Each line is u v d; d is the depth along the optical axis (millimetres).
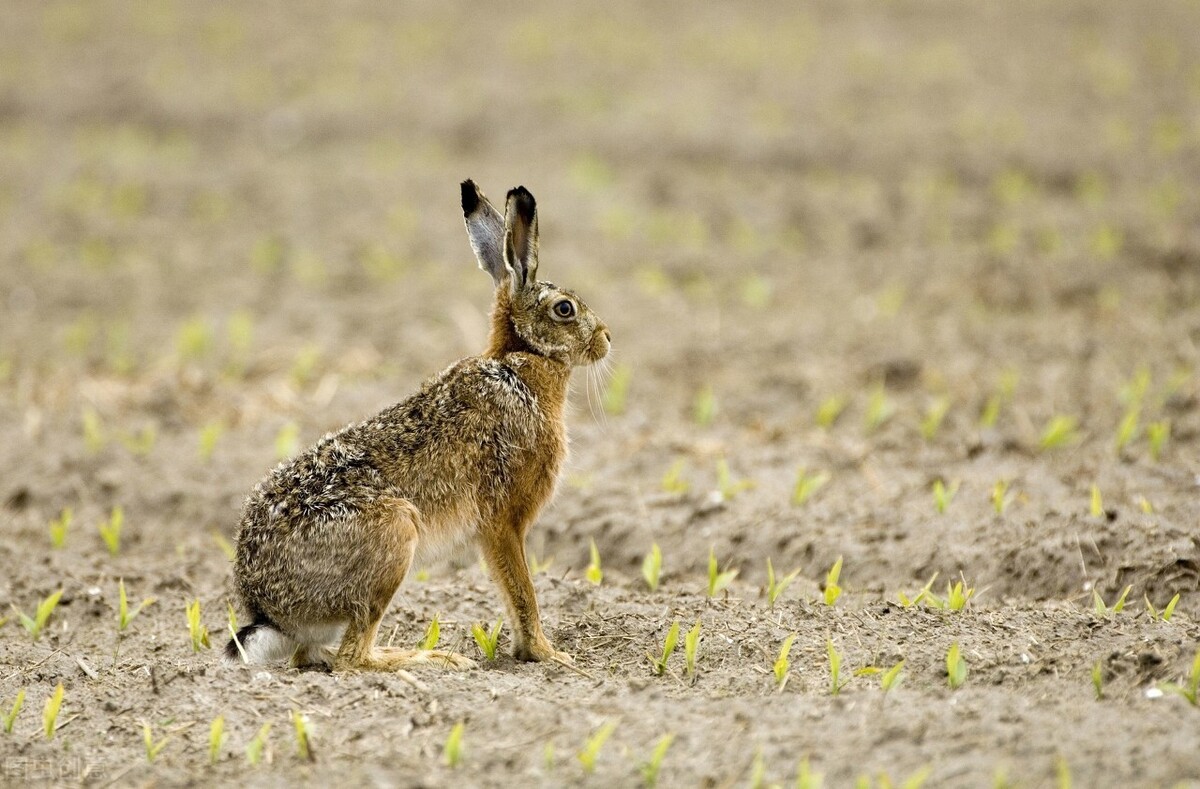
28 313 30875
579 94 46031
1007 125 41094
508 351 16312
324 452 15023
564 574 18062
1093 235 32719
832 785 11617
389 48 52188
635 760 12250
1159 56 47156
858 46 50188
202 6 58875
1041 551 17500
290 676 14570
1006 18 53281
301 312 30594
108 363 27688
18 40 54000
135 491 21875
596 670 15203
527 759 12445
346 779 12305
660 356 27375
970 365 26031
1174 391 23391
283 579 14539
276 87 48031
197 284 32688
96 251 34344
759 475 21359
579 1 58500
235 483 21875
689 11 56406
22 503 21938
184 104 46594
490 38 53156
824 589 17594
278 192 39188
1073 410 23359
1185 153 38094
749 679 14445
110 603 17641
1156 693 13031
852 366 26469
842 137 41062
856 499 20156
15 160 42375
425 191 38906
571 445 22969
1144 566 16828
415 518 14898
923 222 34750
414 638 16281
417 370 26844
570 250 34000
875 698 13367
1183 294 28906
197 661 15625
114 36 54531
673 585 18016
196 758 12969
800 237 34500
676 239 34719
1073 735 12117
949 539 18375
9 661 15773
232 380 26375
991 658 14484
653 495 20703
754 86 46156
